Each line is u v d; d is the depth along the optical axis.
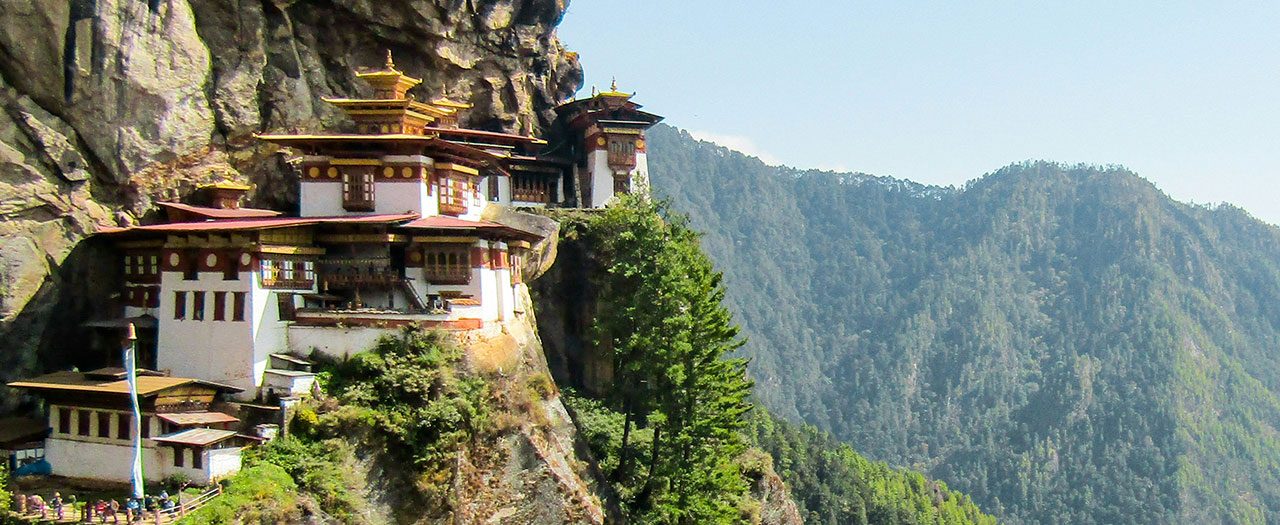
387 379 55.56
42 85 60.78
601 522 61.06
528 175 89.62
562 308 79.50
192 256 57.09
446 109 80.62
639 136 91.62
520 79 90.00
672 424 69.44
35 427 54.09
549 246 74.12
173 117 64.81
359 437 53.97
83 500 49.56
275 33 72.31
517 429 58.97
